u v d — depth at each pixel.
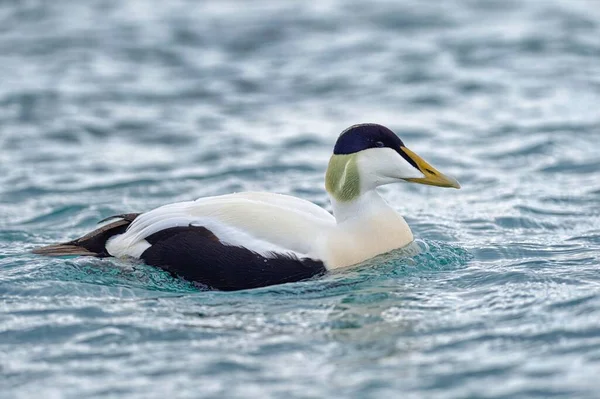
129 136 18.00
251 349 8.62
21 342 8.89
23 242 12.38
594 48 22.70
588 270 10.48
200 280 10.16
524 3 26.88
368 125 10.77
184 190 14.99
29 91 20.44
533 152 16.41
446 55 22.69
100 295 9.96
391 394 7.69
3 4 27.28
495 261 11.03
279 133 18.05
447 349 8.50
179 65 22.55
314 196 14.57
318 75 21.75
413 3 27.19
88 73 21.84
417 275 10.45
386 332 8.93
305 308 9.58
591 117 18.22
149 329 9.09
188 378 8.09
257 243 10.12
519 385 7.73
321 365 8.26
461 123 18.27
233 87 21.06
